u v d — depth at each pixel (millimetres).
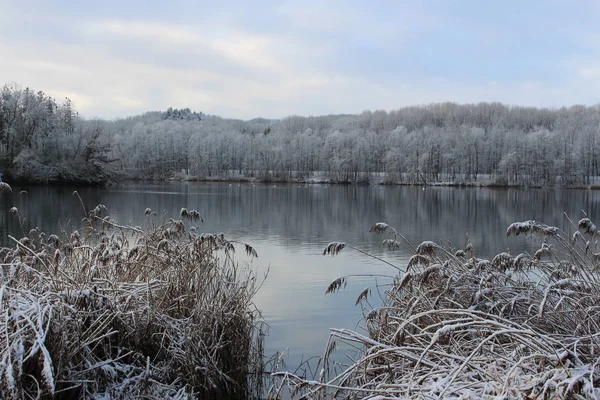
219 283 6863
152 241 7559
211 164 102500
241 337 6523
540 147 80375
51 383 3785
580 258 5930
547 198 55344
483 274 6176
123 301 6027
